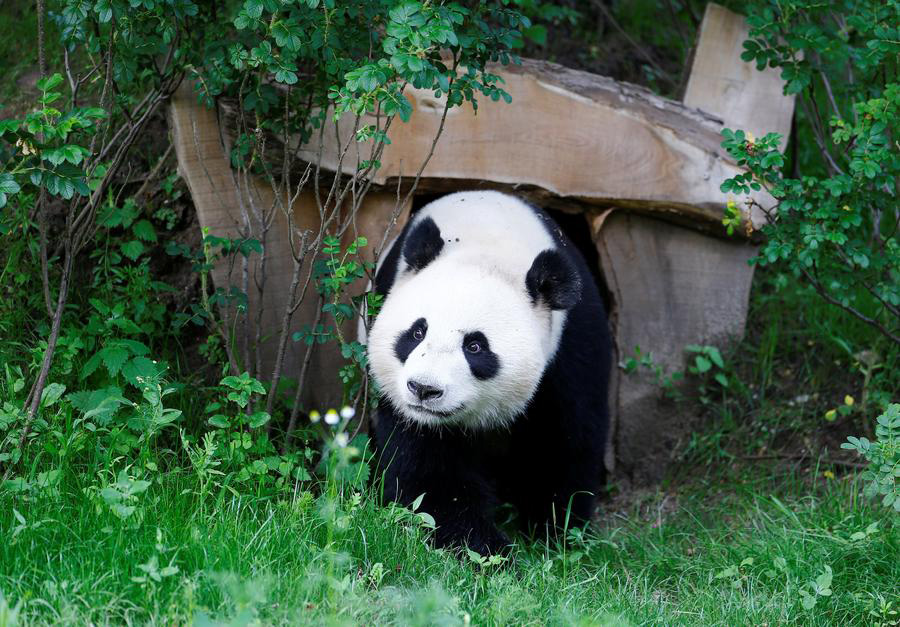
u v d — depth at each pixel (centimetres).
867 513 571
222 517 459
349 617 386
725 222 612
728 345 733
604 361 607
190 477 508
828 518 573
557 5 956
